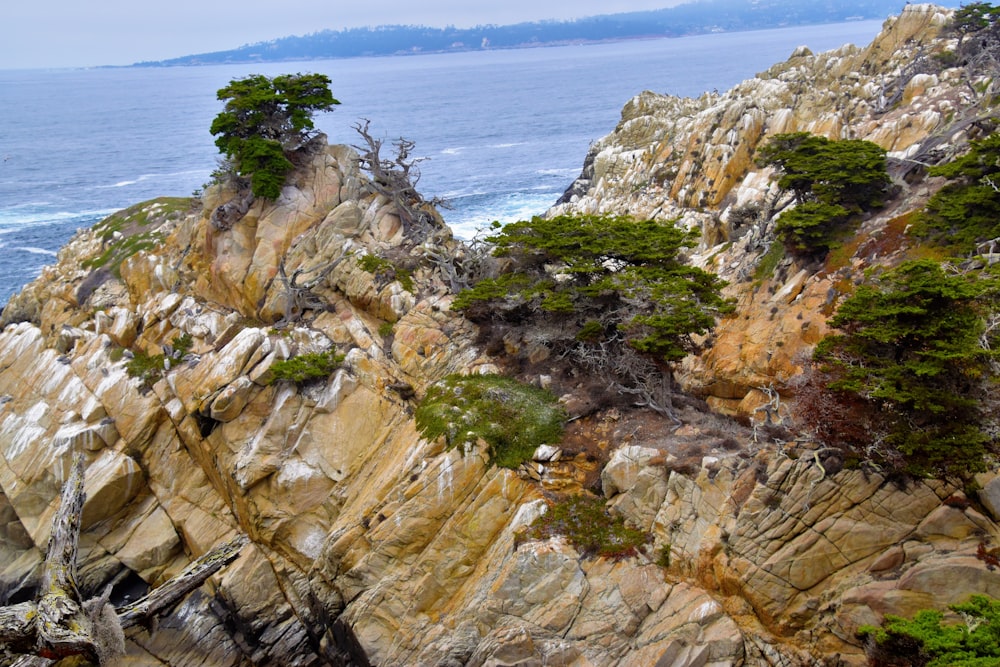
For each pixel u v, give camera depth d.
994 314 27.84
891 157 51.56
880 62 76.94
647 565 29.48
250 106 49.31
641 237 40.94
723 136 74.44
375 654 32.25
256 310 48.06
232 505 41.94
